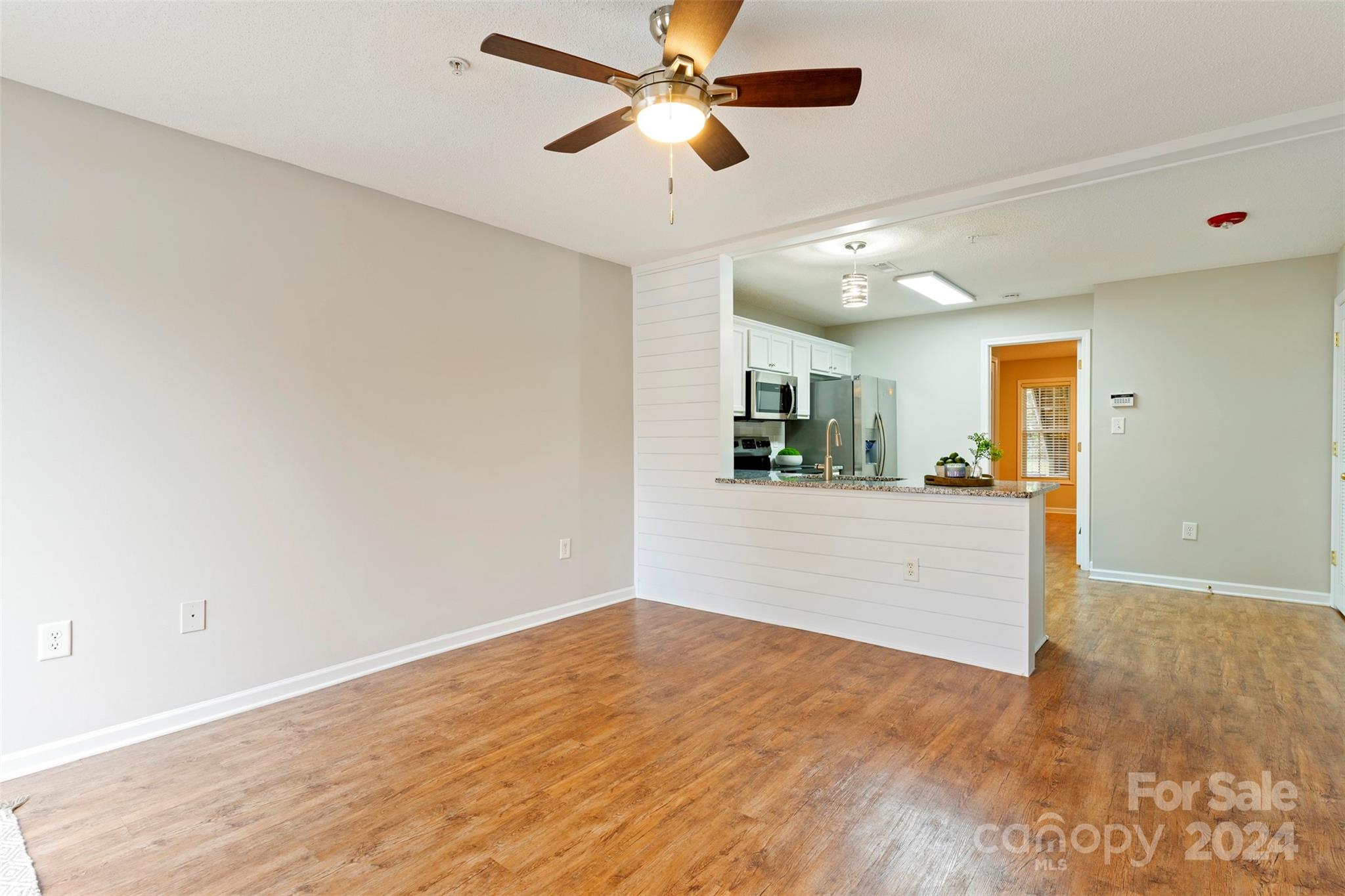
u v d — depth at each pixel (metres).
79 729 2.40
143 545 2.55
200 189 2.69
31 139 2.31
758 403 5.31
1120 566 5.19
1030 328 5.92
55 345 2.35
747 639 3.79
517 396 3.96
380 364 3.29
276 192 2.91
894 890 1.70
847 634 3.79
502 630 3.87
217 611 2.75
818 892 1.70
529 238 4.02
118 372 2.49
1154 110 2.49
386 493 3.32
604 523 4.54
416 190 3.26
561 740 2.55
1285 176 3.07
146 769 2.33
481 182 3.17
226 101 2.41
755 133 2.66
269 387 2.89
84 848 1.88
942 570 3.44
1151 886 1.70
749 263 4.64
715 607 4.37
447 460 3.59
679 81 1.79
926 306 6.10
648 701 2.91
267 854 1.86
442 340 3.56
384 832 1.96
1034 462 9.82
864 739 2.53
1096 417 5.26
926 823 1.99
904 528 3.57
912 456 6.61
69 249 2.38
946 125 2.60
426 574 3.50
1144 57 2.14
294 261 2.97
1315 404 4.48
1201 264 4.67
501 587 3.87
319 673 3.07
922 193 3.32
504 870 1.79
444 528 3.58
